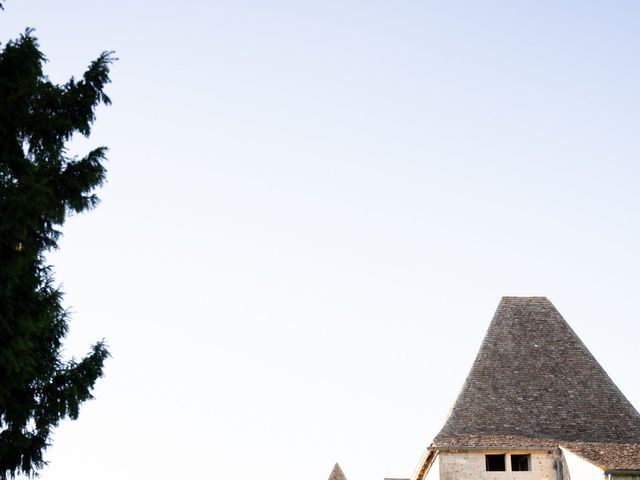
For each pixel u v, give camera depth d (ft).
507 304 120.57
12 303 53.83
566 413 108.78
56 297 56.34
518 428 106.73
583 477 95.55
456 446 100.83
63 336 59.88
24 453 57.36
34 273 57.82
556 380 112.47
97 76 61.21
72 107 60.85
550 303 120.88
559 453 101.14
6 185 54.54
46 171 57.72
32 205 53.16
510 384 111.65
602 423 108.17
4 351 50.98
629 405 110.83
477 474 100.53
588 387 111.96
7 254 53.57
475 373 112.78
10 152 56.90
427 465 107.76
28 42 56.24
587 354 115.55
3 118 55.98
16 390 57.26
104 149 60.44
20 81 56.08
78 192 58.70
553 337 117.08
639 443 105.91
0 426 56.80
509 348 115.55
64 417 58.90
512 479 100.37
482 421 107.14
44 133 59.21
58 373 58.90
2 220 52.21
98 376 60.64
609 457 95.66
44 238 59.00
